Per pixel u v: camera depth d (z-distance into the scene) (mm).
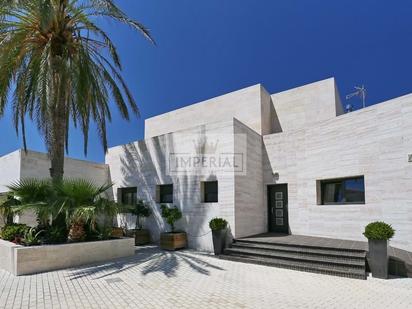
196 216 10883
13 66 9594
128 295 5285
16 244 7922
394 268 6855
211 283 6141
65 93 10008
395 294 5410
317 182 10734
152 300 5016
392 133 8648
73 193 8242
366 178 9219
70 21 9969
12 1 8445
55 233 8219
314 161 10836
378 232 6594
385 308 4711
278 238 9922
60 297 5168
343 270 6863
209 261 8508
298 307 4715
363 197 9445
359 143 9500
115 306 4711
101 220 9312
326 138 10508
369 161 9172
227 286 5922
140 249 10797
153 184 12656
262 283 6168
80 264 7992
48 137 10672
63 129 9961
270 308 4660
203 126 11211
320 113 13172
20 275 6797
